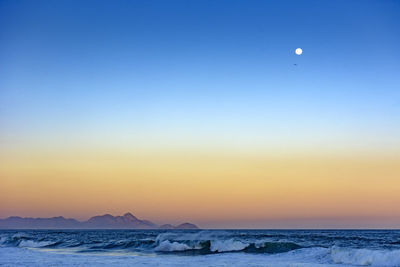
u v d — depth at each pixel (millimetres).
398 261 23312
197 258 29344
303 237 65750
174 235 42469
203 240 38844
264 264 25109
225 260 27781
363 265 24172
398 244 43812
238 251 35469
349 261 25531
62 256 30094
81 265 24406
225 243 36750
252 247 36156
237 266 24156
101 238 68000
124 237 73562
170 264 25328
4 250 34844
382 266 23500
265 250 34906
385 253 24297
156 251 36844
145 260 27688
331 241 51594
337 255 26625
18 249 35844
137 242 42312
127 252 36031
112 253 34844
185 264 25281
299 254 30062
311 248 32375
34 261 26453
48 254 31594
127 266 24078
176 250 36906
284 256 29625
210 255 31938
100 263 25547
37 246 45594
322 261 26594
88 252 36281
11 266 23812
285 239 57469
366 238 61656
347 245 42438
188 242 39156
